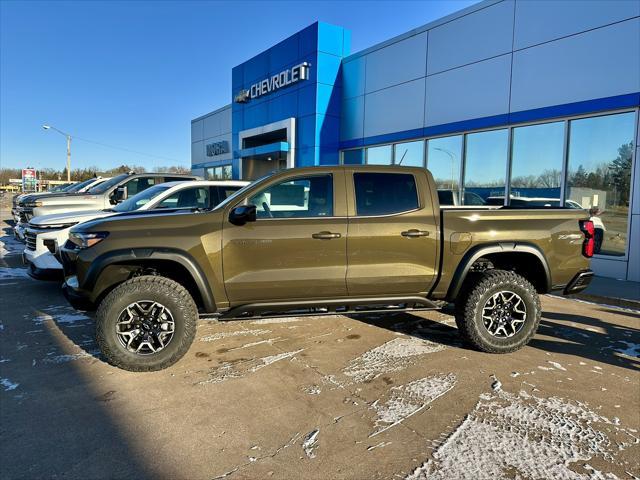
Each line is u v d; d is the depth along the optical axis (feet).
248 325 18.03
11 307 19.95
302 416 10.71
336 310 14.84
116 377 12.75
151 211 16.11
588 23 27.07
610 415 10.89
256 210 13.87
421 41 37.83
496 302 14.87
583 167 28.32
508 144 32.19
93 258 12.93
